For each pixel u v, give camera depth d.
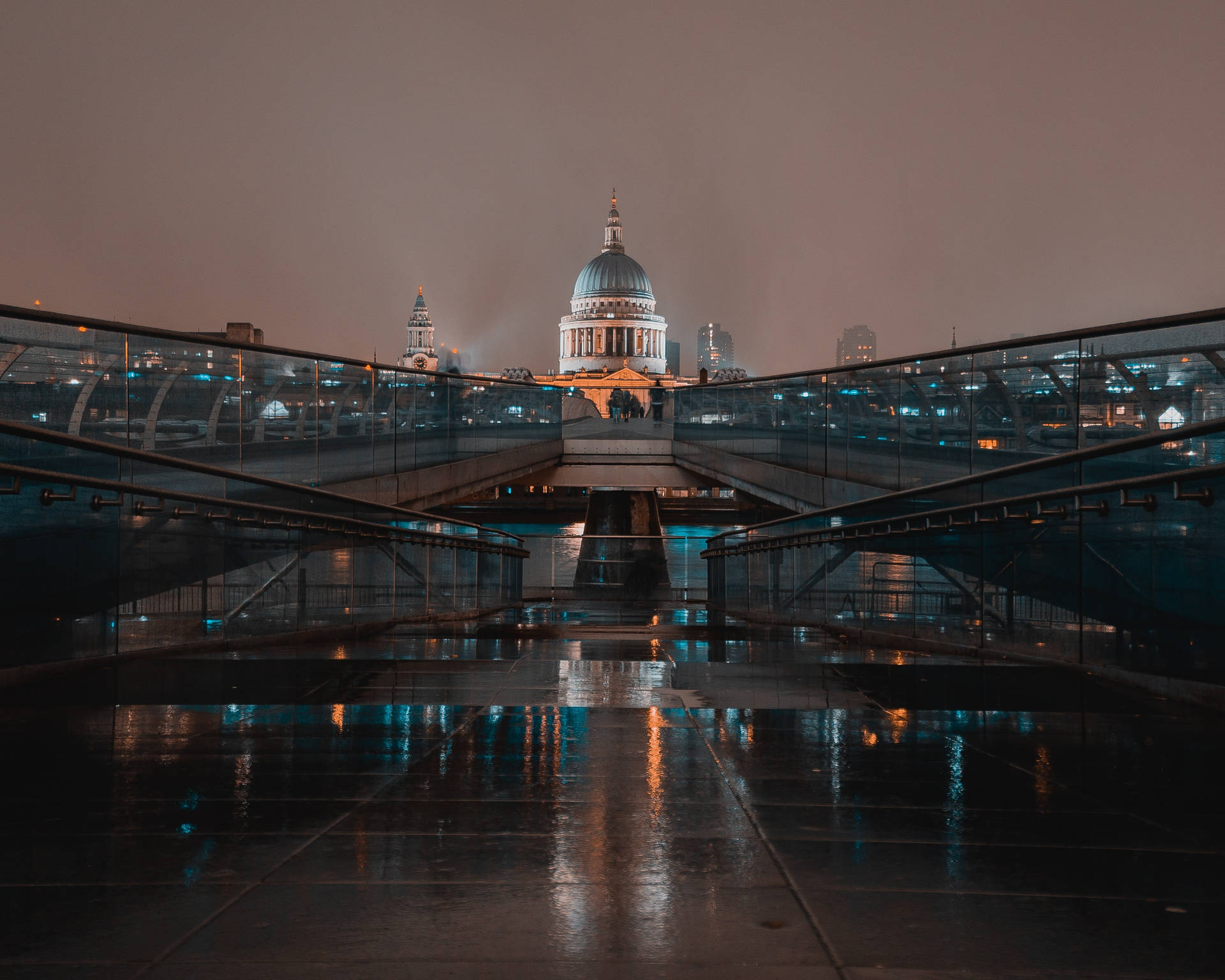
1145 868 4.21
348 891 3.90
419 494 29.62
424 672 10.38
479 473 35.28
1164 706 8.12
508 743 6.83
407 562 18.58
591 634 16.55
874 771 6.00
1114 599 9.08
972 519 12.05
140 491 9.96
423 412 30.09
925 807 5.18
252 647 12.48
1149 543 8.50
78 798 5.33
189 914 3.65
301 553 13.77
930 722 7.55
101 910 3.68
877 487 22.88
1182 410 12.62
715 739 6.95
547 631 16.92
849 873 4.14
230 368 20.08
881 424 22.69
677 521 65.75
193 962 3.23
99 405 16.48
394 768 6.06
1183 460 11.98
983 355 17.97
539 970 3.20
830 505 25.95
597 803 5.24
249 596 12.46
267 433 21.47
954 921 3.61
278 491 13.20
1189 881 4.05
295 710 8.04
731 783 5.69
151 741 6.81
